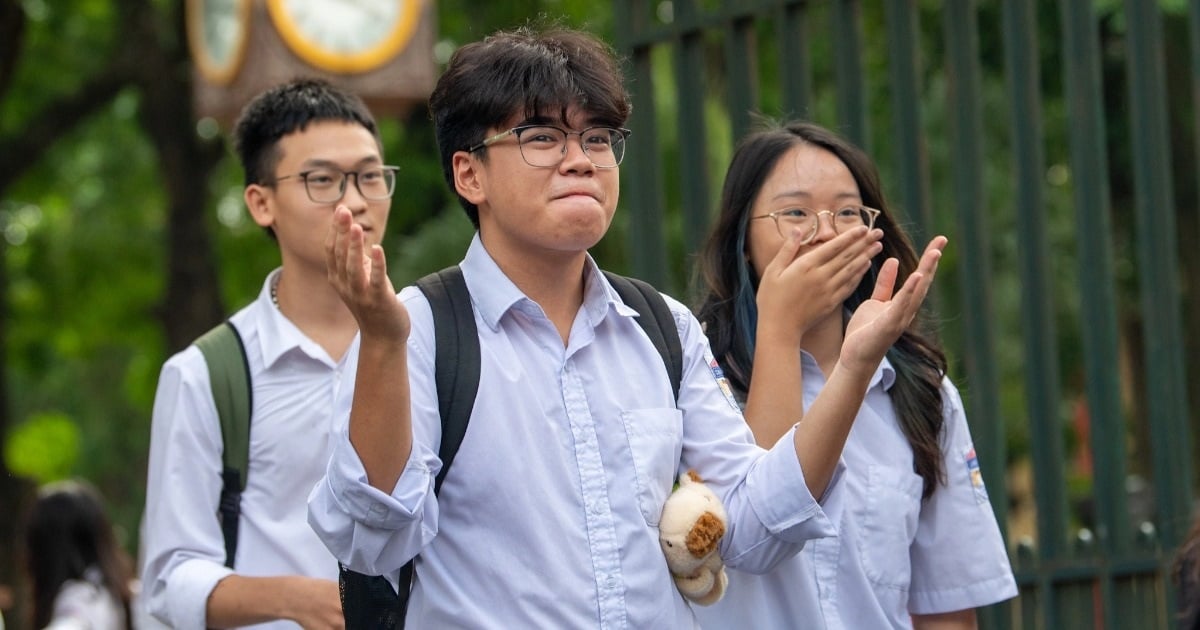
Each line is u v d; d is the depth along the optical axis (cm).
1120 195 3647
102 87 3722
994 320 1420
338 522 799
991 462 1410
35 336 4872
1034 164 1398
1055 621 1425
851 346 852
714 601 888
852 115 1469
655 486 858
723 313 1114
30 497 3781
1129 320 3884
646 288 930
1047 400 1405
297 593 1111
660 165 1614
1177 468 1350
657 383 888
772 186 1096
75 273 4756
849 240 1020
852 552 1049
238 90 2636
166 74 3706
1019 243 1405
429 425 826
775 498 859
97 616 1759
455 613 823
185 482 1186
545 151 845
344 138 1259
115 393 7131
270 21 2591
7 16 3456
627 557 837
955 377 1928
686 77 1572
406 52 2664
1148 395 1355
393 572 846
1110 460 1384
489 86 851
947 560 1101
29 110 4347
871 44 3972
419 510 791
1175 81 3491
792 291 1027
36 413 7488
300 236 1245
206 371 1204
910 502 1077
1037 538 1418
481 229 891
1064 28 1376
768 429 1012
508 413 840
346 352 1238
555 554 824
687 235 1565
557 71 846
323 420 1204
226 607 1134
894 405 1095
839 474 878
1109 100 3466
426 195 3953
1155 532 1395
